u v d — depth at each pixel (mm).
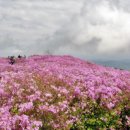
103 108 18875
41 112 16188
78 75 25250
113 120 18109
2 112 15258
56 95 18797
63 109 17359
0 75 22578
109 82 23438
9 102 16812
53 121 15789
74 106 18422
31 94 18297
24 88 19094
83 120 17234
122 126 18234
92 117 17891
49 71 26000
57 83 21047
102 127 17422
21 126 14266
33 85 19734
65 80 22062
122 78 26422
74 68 29797
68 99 18812
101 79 23922
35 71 25781
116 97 20438
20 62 41062
